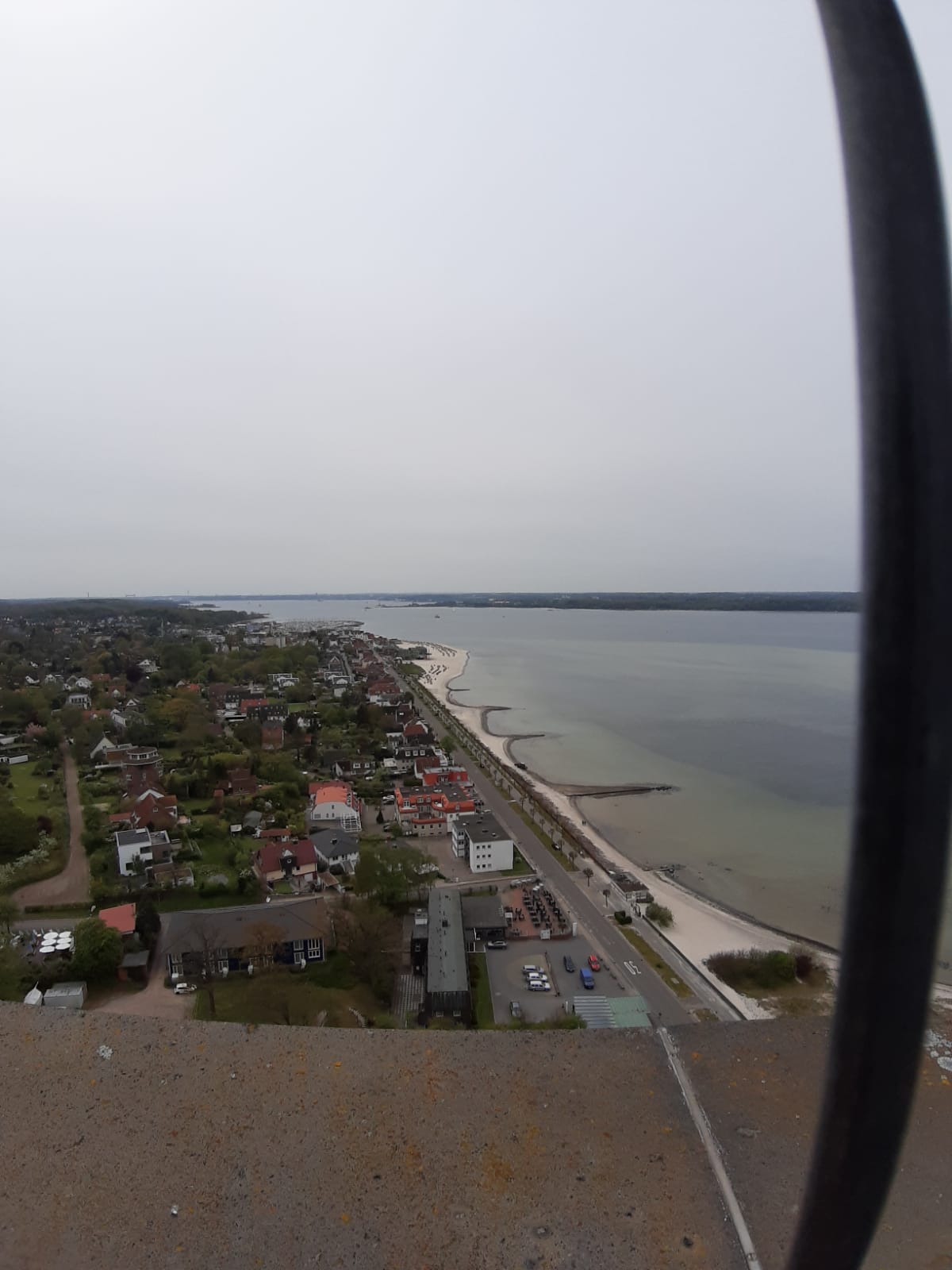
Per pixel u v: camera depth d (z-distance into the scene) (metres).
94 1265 1.64
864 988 1.08
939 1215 1.71
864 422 1.04
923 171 1.01
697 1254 1.63
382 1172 1.84
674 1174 1.83
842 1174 1.16
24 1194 1.81
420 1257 1.64
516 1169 1.85
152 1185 1.82
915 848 1.00
